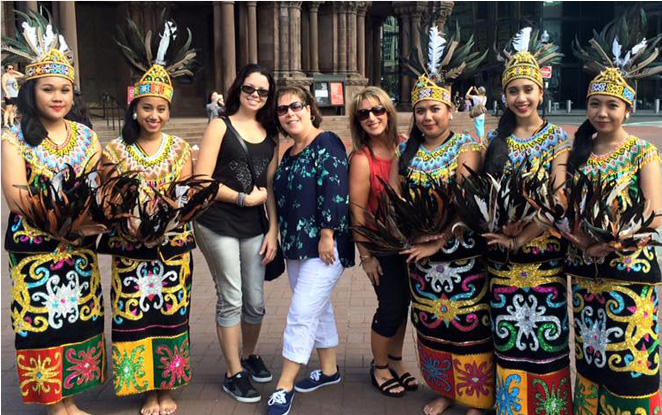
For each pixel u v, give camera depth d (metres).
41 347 3.20
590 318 2.98
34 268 3.16
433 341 3.44
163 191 3.33
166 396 3.69
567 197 2.83
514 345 3.15
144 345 3.47
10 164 3.08
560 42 48.44
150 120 3.35
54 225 3.01
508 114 3.23
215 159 3.65
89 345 3.37
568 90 48.56
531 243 3.07
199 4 24.98
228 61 22.22
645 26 3.01
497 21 49.91
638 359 2.87
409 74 3.49
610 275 2.85
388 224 3.23
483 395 3.41
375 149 3.67
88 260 3.33
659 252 6.36
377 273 3.68
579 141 3.03
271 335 4.86
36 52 3.09
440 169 3.34
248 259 3.85
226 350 3.84
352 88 27.16
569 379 3.22
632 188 2.89
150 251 3.37
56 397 3.26
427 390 3.94
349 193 3.63
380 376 3.90
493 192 2.98
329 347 3.93
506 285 3.14
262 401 3.81
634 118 33.75
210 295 5.94
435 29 3.40
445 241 3.23
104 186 3.15
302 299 3.59
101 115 22.17
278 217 3.89
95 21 22.97
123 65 23.16
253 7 23.22
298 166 3.62
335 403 3.77
